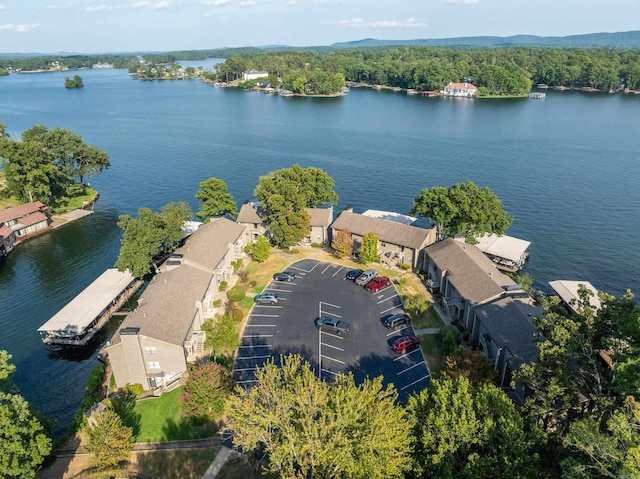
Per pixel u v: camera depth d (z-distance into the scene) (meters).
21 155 113.81
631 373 32.72
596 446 30.14
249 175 148.50
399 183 140.50
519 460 33.50
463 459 35.94
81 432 50.28
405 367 58.28
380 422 33.97
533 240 102.19
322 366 58.38
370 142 189.12
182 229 91.94
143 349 55.47
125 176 149.50
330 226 94.81
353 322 68.00
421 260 84.19
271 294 73.75
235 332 61.91
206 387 49.38
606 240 101.56
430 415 37.16
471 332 64.75
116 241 104.12
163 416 51.34
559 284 79.88
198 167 157.62
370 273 79.62
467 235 86.69
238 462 44.91
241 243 90.06
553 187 133.62
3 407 36.69
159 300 62.47
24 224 105.56
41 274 89.12
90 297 76.00
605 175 142.62
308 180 99.50
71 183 130.12
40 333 71.19
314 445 33.62
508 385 54.41
